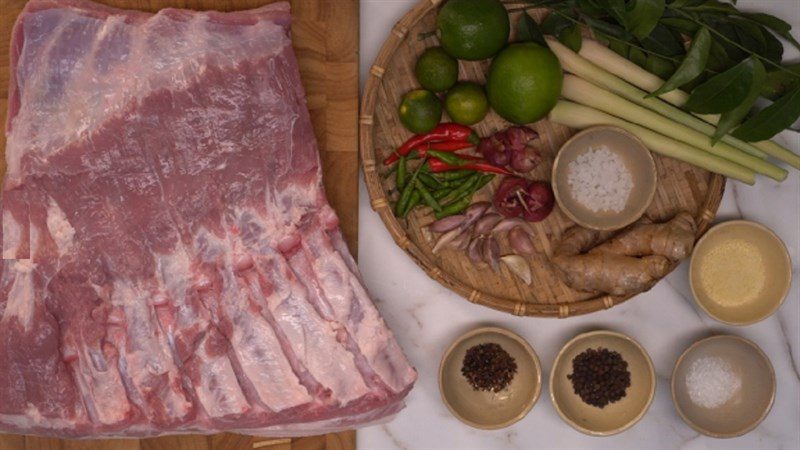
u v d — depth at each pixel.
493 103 0.79
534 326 0.87
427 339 0.87
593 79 0.81
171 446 0.84
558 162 0.81
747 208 0.87
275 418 0.75
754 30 0.80
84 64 0.74
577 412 0.86
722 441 0.88
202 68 0.74
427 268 0.81
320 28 0.81
